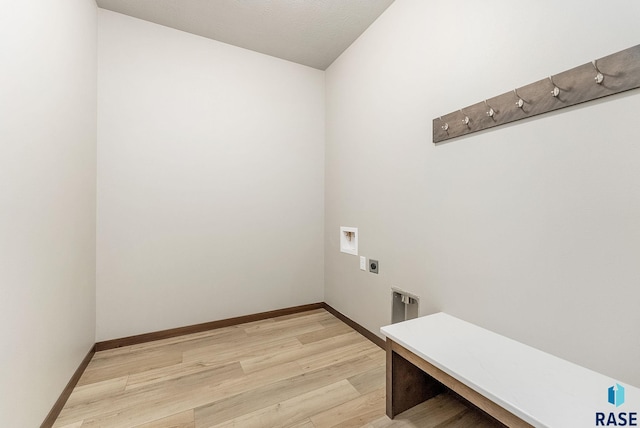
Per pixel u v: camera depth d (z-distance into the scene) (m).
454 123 1.42
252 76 2.46
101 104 1.91
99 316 1.92
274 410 1.34
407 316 1.81
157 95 2.08
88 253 1.73
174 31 2.14
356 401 1.41
